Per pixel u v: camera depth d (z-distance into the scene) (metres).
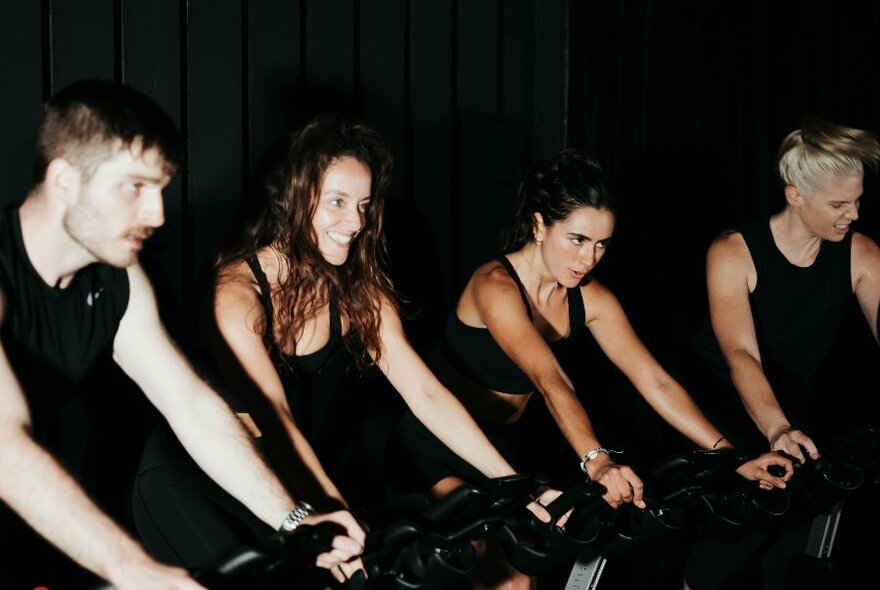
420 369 2.44
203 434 1.91
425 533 1.85
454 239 3.47
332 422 3.15
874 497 3.59
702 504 2.38
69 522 1.55
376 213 2.46
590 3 3.57
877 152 2.54
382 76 3.27
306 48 3.11
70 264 1.81
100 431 2.76
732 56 3.71
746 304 2.69
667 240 3.65
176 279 2.87
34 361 1.83
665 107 3.65
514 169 3.60
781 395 2.86
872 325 2.77
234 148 2.97
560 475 3.62
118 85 1.72
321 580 1.78
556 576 3.50
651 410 3.67
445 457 2.63
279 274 2.33
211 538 2.06
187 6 2.89
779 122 3.73
